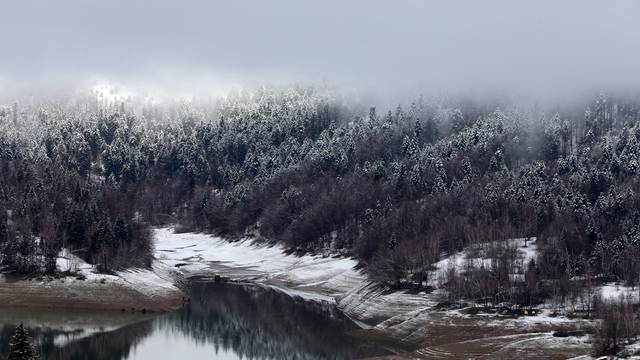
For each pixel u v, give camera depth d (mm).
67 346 125562
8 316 146375
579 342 114750
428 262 165375
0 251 165625
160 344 130500
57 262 166750
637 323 112500
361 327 147875
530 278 141750
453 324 131625
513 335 122500
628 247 160000
